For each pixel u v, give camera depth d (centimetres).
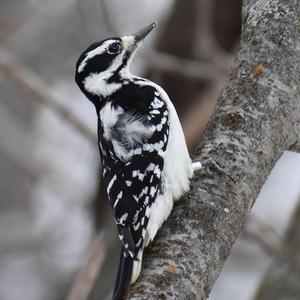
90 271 1123
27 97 1708
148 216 760
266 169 786
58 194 1664
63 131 1712
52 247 1638
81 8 1397
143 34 948
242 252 1641
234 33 1433
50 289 1642
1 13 1711
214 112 819
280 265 1055
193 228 744
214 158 786
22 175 1716
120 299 698
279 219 1630
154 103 852
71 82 1733
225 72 1336
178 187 780
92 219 1551
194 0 1397
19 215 1692
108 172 824
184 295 694
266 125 791
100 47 927
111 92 898
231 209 758
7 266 1675
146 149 818
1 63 1338
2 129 1698
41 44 1709
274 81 805
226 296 1611
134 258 717
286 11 831
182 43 1410
